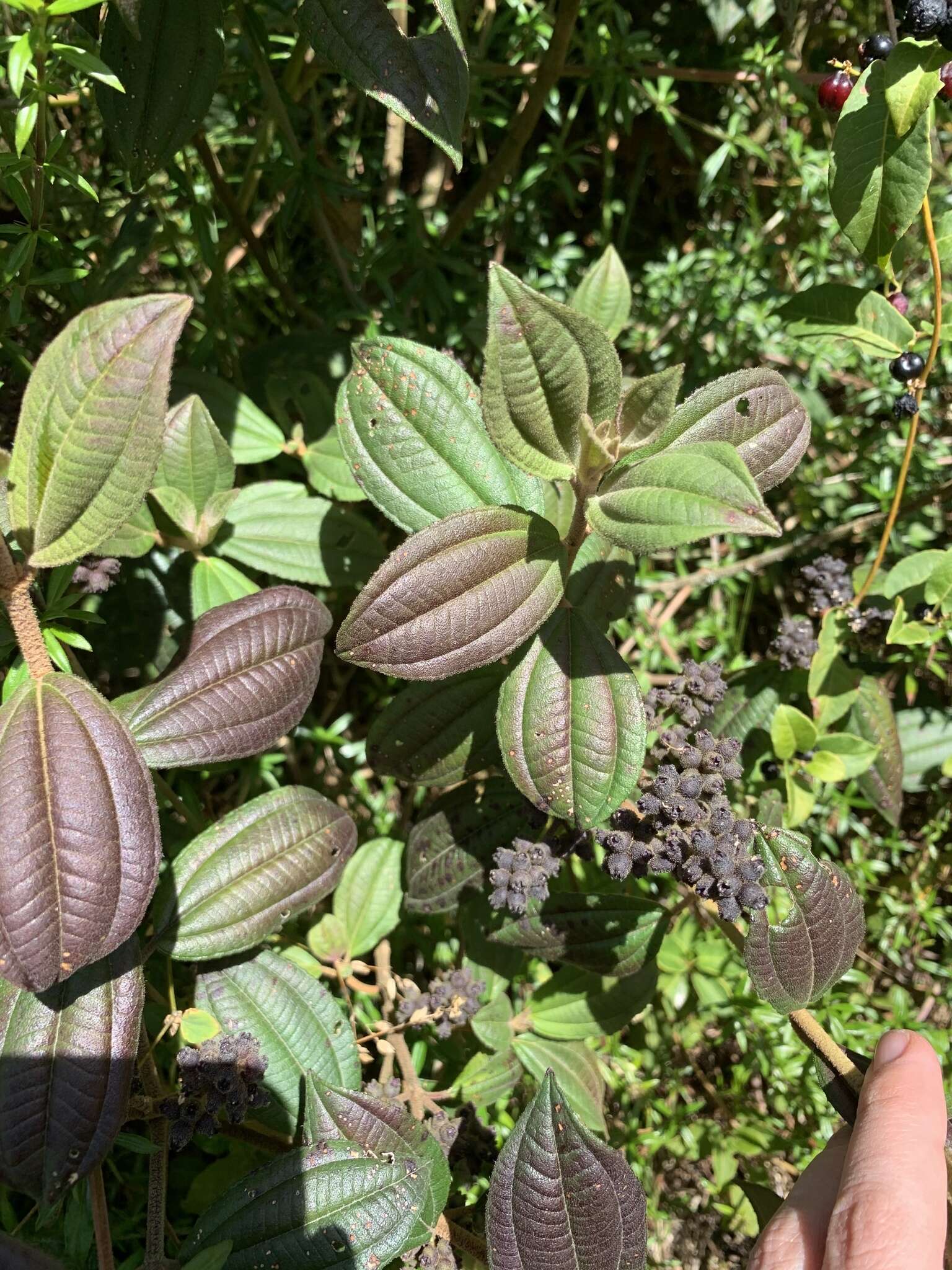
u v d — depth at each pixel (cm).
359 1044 31
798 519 44
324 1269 22
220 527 33
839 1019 35
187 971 32
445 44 24
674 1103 37
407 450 27
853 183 27
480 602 23
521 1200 22
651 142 46
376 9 23
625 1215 22
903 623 33
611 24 44
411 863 30
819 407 45
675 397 21
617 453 21
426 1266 24
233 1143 32
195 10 26
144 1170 34
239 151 43
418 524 27
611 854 24
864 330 31
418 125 24
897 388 41
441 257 40
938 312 29
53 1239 27
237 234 39
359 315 37
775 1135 36
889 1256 19
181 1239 33
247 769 36
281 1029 27
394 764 29
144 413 18
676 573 45
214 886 26
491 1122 35
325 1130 24
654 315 44
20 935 18
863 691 36
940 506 43
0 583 19
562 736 24
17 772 18
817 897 24
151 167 28
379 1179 23
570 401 21
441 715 28
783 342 43
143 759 19
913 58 25
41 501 18
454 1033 34
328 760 41
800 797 33
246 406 34
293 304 41
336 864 27
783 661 34
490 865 29
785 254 45
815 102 41
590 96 47
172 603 31
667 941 36
